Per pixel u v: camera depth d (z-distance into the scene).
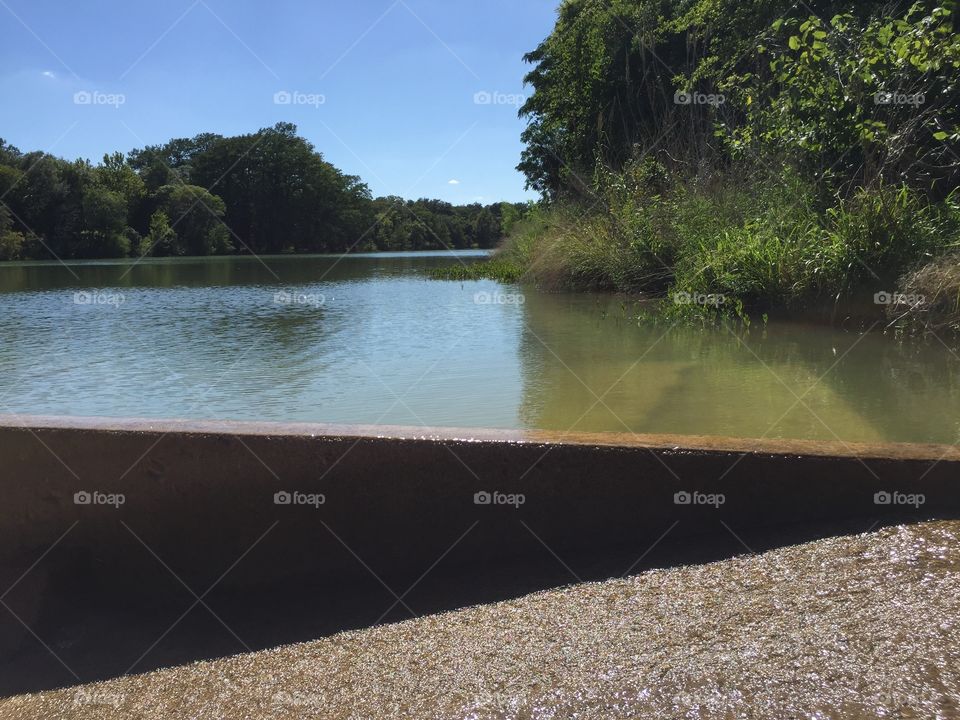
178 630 2.14
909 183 7.25
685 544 2.14
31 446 2.37
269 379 5.04
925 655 1.46
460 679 1.62
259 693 1.72
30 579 2.35
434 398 4.32
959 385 4.22
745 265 7.47
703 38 13.23
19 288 15.43
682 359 5.32
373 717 1.55
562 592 1.94
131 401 4.46
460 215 73.25
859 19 9.65
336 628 1.99
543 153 21.70
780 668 1.48
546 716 1.45
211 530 2.36
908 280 6.11
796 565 1.85
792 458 2.14
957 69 7.28
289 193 58.38
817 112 8.05
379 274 19.77
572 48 16.84
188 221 48.62
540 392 4.39
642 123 13.79
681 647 1.59
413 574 2.28
